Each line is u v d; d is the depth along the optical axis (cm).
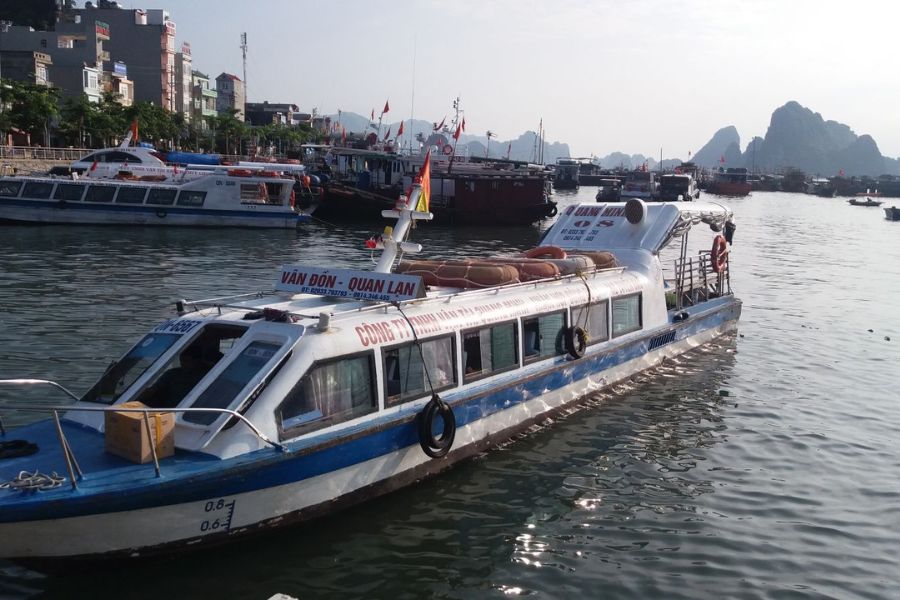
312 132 12319
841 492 1098
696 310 1859
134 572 803
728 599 823
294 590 804
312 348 888
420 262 1335
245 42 10638
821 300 2745
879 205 12800
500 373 1178
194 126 9250
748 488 1103
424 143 6278
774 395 1539
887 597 835
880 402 1515
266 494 839
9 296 2222
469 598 808
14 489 711
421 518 966
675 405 1448
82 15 9262
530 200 5603
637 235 1731
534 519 982
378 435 948
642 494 1072
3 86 5772
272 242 3956
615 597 822
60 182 4184
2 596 777
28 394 1335
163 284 2534
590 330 1415
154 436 783
